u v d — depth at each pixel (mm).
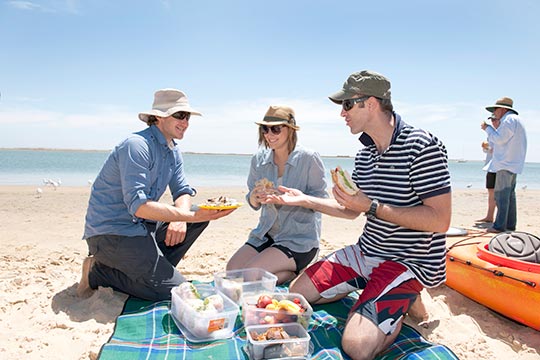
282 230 4086
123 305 3539
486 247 3895
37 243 5867
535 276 3193
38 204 9906
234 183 21984
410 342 2926
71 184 18031
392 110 3135
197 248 5770
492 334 3355
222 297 3293
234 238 6500
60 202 10398
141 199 3432
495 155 6906
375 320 2760
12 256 5094
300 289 3428
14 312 3408
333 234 7109
